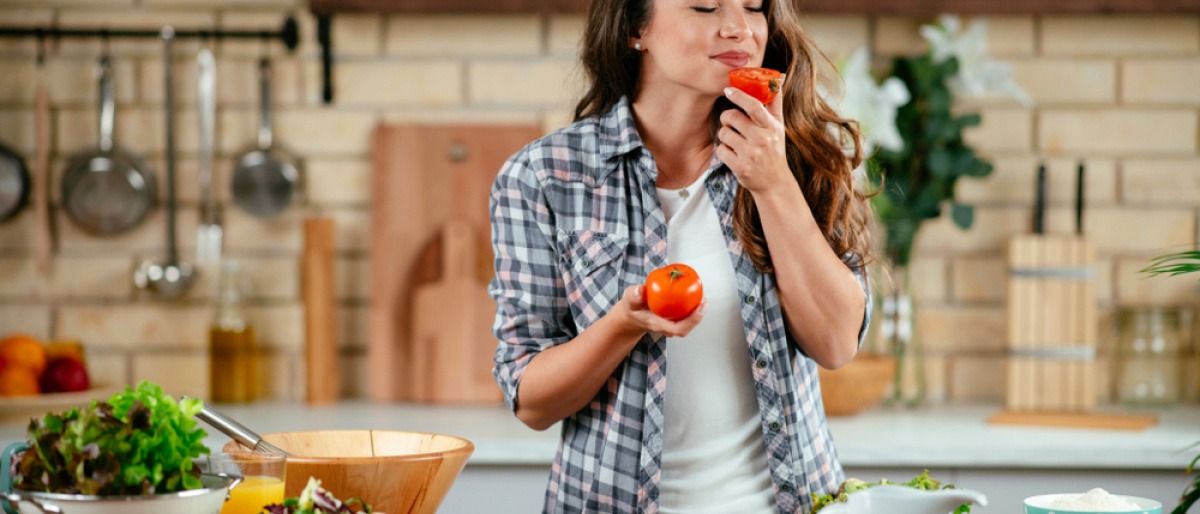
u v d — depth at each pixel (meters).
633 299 1.36
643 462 1.56
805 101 1.66
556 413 1.56
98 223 2.97
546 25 2.99
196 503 1.13
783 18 1.64
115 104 3.00
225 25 2.98
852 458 2.39
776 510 1.57
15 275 2.99
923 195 2.89
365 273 3.02
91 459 1.10
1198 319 2.97
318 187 3.01
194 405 1.18
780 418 1.57
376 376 2.97
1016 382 2.82
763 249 1.57
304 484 1.32
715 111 1.64
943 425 2.61
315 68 3.00
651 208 1.60
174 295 2.98
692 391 1.59
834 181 1.61
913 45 2.97
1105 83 2.97
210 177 2.99
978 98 2.99
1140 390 2.90
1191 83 2.96
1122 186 2.98
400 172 2.98
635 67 1.65
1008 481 2.41
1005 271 2.99
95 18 2.97
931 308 3.01
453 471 1.39
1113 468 2.39
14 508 1.17
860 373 2.62
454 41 2.99
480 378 2.97
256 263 3.01
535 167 1.62
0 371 2.61
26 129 2.98
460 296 2.97
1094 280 2.82
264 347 3.01
